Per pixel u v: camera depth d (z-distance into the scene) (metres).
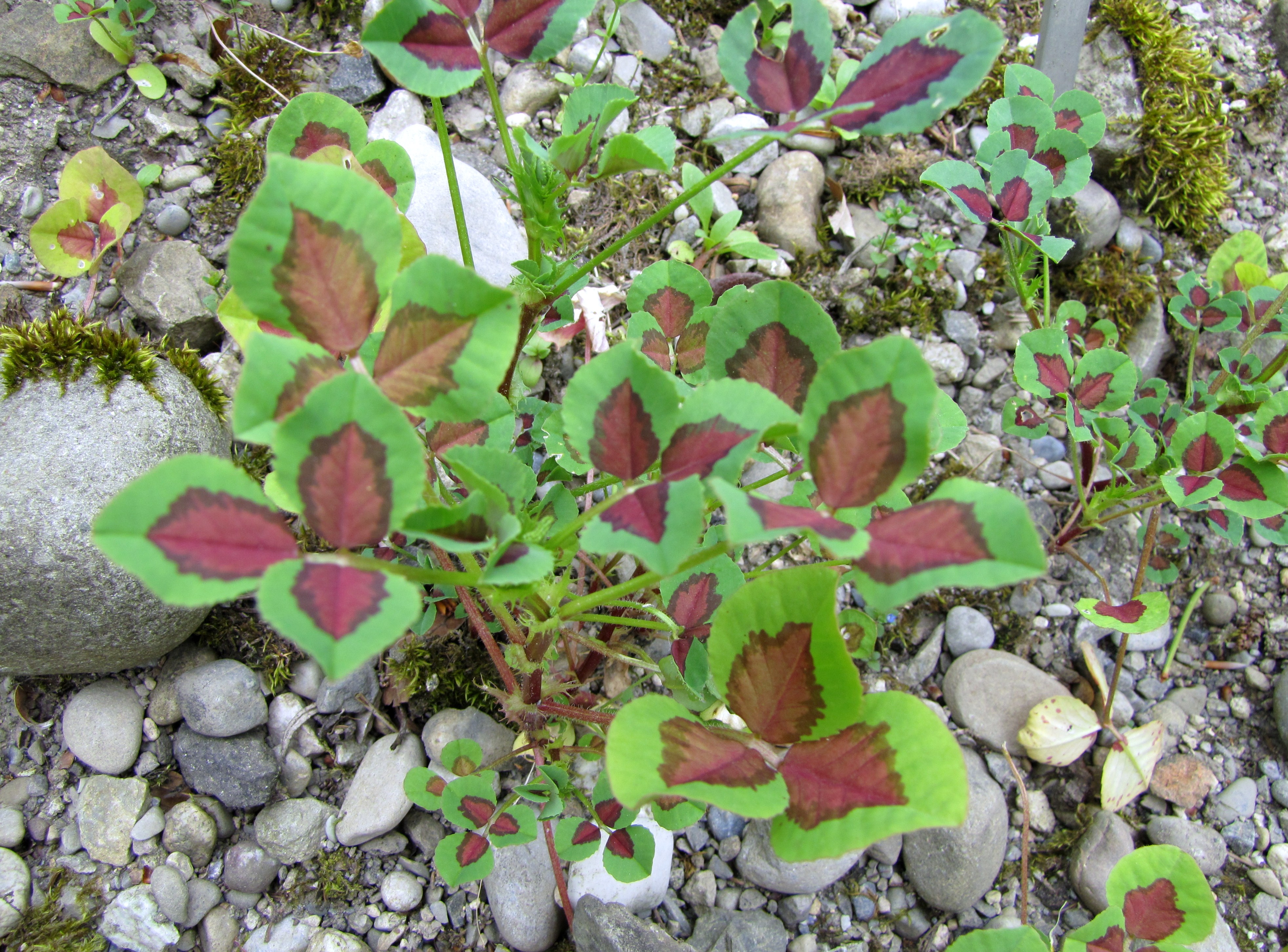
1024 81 0.32
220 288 0.35
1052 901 0.33
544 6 0.21
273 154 0.16
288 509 0.23
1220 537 0.39
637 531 0.17
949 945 0.32
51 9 0.37
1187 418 0.32
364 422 0.15
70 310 0.34
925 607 0.38
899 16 0.44
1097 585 0.38
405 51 0.21
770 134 0.18
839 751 0.18
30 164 0.36
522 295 0.26
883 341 0.16
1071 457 0.36
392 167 0.24
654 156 0.20
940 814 0.16
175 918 0.29
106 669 0.30
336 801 0.32
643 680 0.31
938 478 0.39
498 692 0.27
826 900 0.33
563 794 0.27
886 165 0.42
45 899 0.29
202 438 0.31
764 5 0.33
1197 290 0.36
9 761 0.30
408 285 0.17
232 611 0.32
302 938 0.30
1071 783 0.35
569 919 0.29
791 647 0.18
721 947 0.31
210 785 0.30
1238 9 0.45
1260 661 0.38
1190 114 0.42
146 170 0.37
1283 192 0.44
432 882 0.31
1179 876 0.25
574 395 0.18
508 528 0.17
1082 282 0.41
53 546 0.27
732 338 0.20
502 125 0.22
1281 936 0.33
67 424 0.28
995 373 0.41
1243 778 0.36
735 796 0.17
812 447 0.17
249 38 0.39
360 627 0.14
